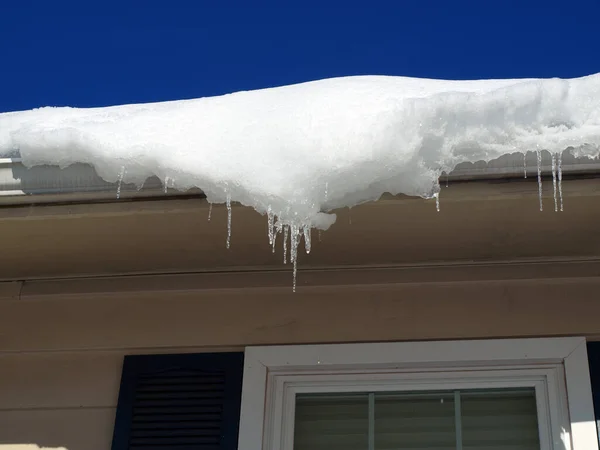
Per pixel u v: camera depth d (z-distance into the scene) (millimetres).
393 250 2766
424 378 2703
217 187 2129
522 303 2758
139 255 2848
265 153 2088
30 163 2301
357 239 2691
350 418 2707
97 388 2814
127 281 2975
